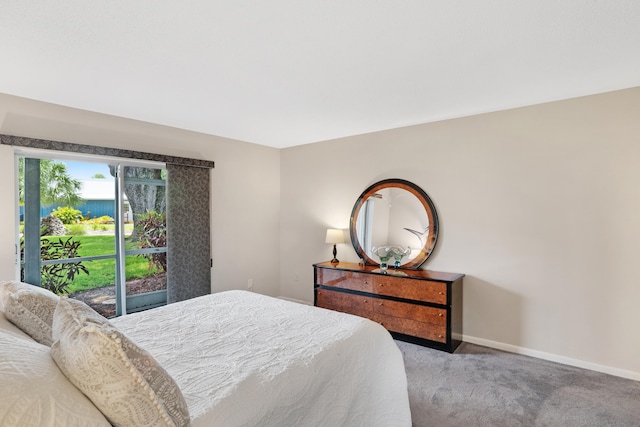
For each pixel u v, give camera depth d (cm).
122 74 232
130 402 91
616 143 269
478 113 329
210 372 142
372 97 281
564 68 225
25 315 133
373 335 199
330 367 162
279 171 498
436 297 315
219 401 121
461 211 343
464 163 340
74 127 305
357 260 419
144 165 356
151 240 372
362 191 415
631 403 229
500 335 322
